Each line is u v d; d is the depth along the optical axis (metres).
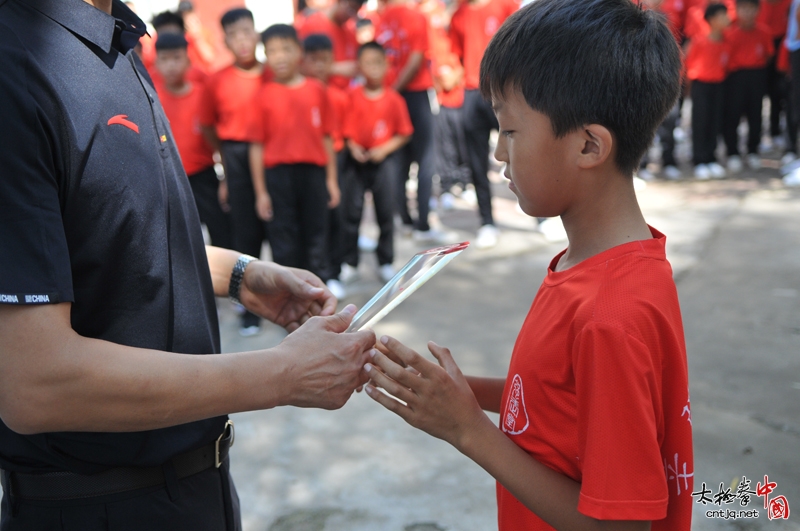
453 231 5.71
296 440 2.86
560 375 1.04
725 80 6.89
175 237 1.23
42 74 1.03
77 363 0.97
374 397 1.11
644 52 1.00
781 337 3.38
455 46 5.12
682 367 1.00
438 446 2.76
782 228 5.04
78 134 1.06
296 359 1.13
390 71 5.24
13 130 0.98
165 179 1.22
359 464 2.66
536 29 1.01
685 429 1.02
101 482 1.16
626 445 0.94
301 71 4.55
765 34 6.84
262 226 4.20
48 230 0.98
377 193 4.66
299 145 3.93
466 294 4.28
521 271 4.64
